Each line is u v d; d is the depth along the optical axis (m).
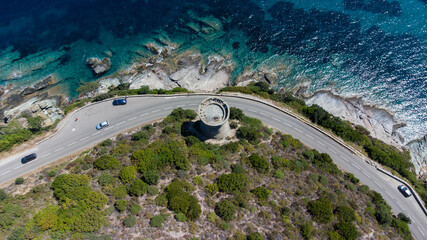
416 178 76.12
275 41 110.69
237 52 107.44
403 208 67.94
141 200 55.47
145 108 81.62
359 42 109.44
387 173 72.19
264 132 75.38
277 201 58.12
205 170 62.19
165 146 65.06
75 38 110.56
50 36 111.31
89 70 102.12
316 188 62.34
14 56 104.94
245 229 52.56
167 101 83.44
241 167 62.78
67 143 73.62
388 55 105.50
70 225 50.09
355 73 102.25
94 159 64.50
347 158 74.75
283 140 73.75
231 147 67.69
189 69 101.62
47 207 52.38
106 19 116.56
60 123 77.94
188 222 52.31
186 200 54.19
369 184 71.06
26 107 90.19
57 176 58.94
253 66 104.06
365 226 57.88
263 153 68.94
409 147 87.06
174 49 107.50
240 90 87.06
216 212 54.22
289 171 65.12
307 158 70.25
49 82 98.38
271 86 99.94
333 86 99.69
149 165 60.16
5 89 96.44
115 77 99.81
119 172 60.25
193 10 120.50
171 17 117.62
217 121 65.19
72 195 53.88
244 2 123.56
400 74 100.94
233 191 57.44
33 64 102.81
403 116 93.12
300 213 56.47
